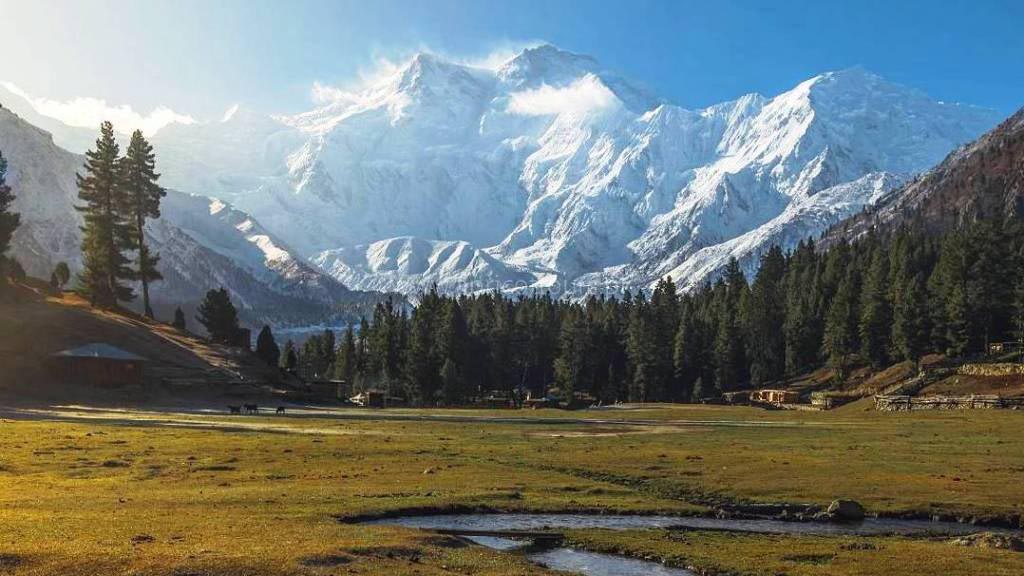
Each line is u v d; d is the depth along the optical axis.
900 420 113.31
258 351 195.00
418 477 50.62
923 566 29.88
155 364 138.88
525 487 47.62
